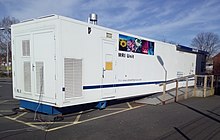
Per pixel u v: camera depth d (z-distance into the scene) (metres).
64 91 7.17
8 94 14.08
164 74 13.46
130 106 10.16
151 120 7.56
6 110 8.80
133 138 5.68
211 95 15.16
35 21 7.54
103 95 8.88
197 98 13.69
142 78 11.41
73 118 7.64
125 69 10.15
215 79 17.53
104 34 8.79
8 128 6.38
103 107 9.14
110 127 6.62
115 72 9.52
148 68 11.90
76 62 7.59
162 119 7.73
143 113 8.68
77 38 7.59
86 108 8.91
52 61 7.15
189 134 6.08
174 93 13.05
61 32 7.04
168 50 13.82
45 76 7.38
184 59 16.00
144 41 11.48
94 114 8.30
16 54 8.37
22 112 8.27
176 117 8.09
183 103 11.48
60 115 7.60
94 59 8.34
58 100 7.05
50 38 7.17
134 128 6.56
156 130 6.41
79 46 7.68
